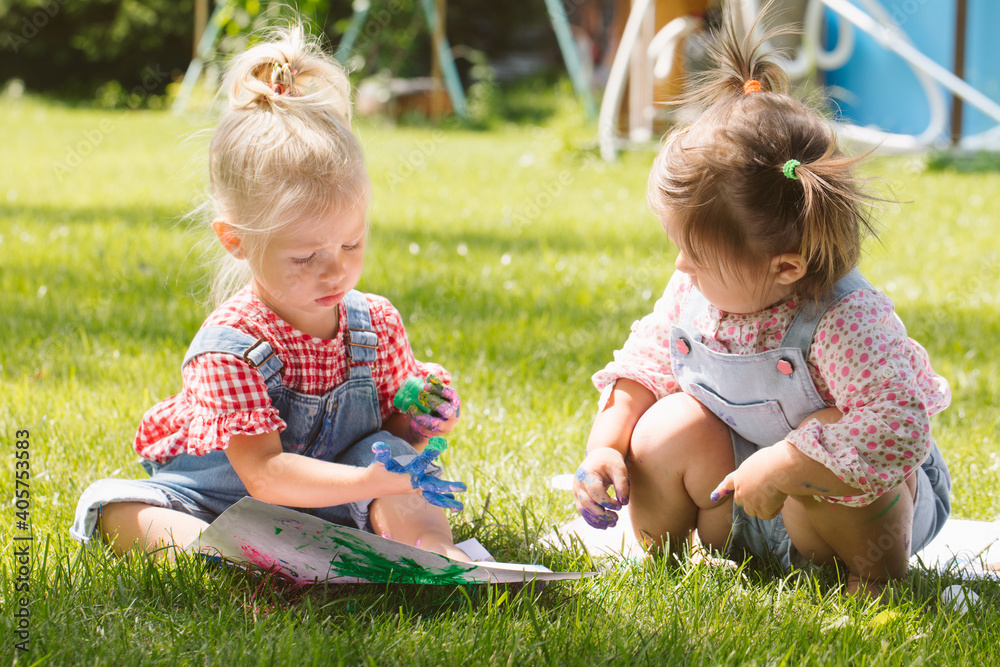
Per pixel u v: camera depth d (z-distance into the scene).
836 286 1.64
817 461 1.55
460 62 18.34
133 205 5.93
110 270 4.10
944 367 3.10
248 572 1.67
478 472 2.19
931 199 6.60
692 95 1.82
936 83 9.27
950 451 2.39
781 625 1.52
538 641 1.45
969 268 4.63
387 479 1.58
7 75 17.91
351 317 1.85
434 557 1.51
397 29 14.15
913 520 1.77
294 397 1.77
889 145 8.46
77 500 1.99
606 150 8.50
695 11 8.75
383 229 5.38
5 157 7.96
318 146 1.66
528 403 2.69
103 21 17.78
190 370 1.72
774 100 1.63
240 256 1.73
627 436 1.84
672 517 1.79
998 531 2.00
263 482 1.66
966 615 1.59
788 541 1.77
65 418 2.43
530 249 4.95
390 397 1.95
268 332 1.75
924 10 9.60
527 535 1.87
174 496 1.79
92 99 17.33
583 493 1.70
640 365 1.86
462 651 1.40
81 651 1.39
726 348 1.72
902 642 1.48
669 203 1.61
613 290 4.09
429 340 3.22
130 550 1.71
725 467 1.74
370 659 1.33
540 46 19.23
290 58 1.80
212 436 1.66
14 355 2.90
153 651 1.39
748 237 1.56
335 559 1.58
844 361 1.60
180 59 18.06
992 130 9.26
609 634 1.48
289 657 1.36
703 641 1.47
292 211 1.62
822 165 1.54
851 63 9.92
